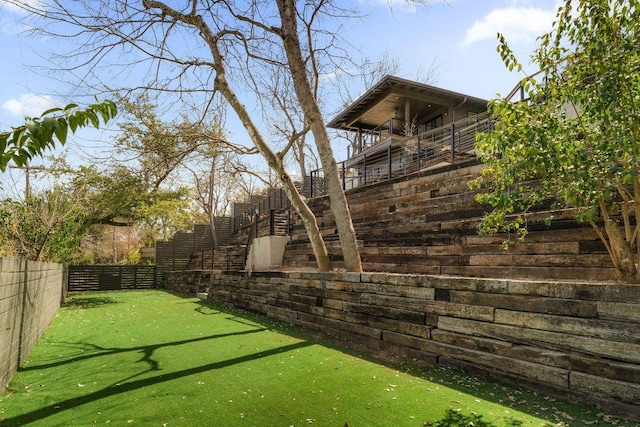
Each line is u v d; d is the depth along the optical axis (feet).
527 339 12.61
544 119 12.81
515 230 20.70
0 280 12.16
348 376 13.89
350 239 23.77
